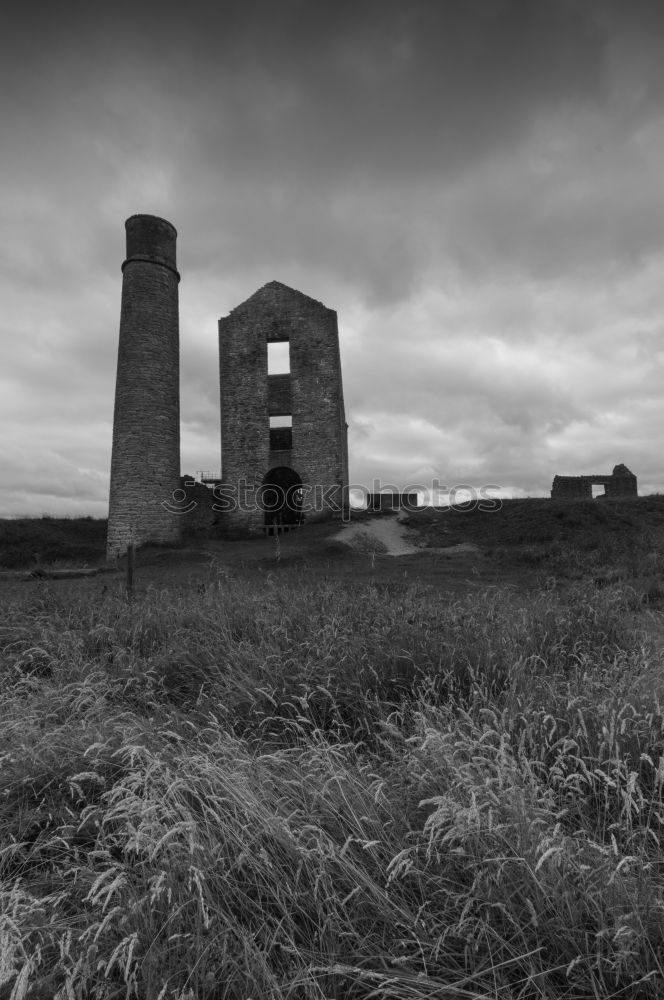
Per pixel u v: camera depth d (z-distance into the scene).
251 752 3.00
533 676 3.64
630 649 4.49
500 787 2.00
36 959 1.61
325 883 1.83
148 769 2.25
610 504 26.78
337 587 8.65
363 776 2.52
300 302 30.17
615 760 2.14
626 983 1.58
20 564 25.56
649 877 1.77
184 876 1.90
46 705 3.61
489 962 1.65
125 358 24.41
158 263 25.05
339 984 1.61
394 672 3.84
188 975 1.61
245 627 5.44
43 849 2.30
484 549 20.61
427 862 1.94
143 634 5.40
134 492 23.64
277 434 33.31
